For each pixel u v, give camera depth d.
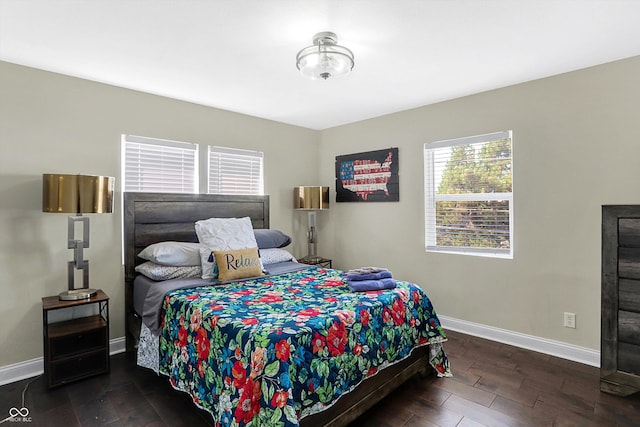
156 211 3.08
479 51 2.31
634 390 2.11
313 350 1.65
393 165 3.79
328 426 1.72
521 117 2.90
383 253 3.91
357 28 2.00
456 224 3.37
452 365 2.62
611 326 2.18
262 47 2.23
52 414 2.02
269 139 4.07
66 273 2.67
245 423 1.44
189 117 3.38
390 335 2.11
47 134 2.58
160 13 1.83
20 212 2.48
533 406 2.07
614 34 2.08
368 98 3.31
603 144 2.52
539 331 2.85
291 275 2.93
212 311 1.94
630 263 2.11
